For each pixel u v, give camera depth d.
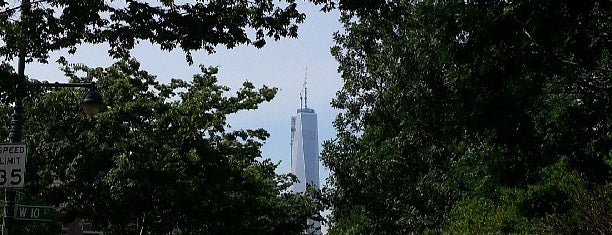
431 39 37.16
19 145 18.16
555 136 19.95
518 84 18.53
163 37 18.08
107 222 34.28
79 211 32.34
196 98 33.94
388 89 50.84
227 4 18.08
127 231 36.97
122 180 30.03
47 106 30.53
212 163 33.47
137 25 17.89
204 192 33.75
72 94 31.16
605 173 20.23
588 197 27.08
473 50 18.34
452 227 40.25
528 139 18.88
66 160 31.11
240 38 18.31
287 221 57.25
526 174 20.55
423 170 52.94
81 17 17.38
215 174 33.69
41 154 30.73
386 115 52.97
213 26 18.12
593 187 26.02
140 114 31.67
